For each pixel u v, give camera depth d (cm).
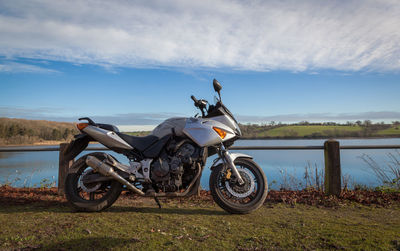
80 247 208
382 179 466
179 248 209
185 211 327
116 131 328
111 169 305
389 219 297
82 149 330
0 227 254
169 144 316
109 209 331
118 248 207
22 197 392
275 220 289
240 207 315
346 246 212
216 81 326
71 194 316
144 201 382
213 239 229
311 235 239
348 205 364
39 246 209
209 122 324
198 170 309
